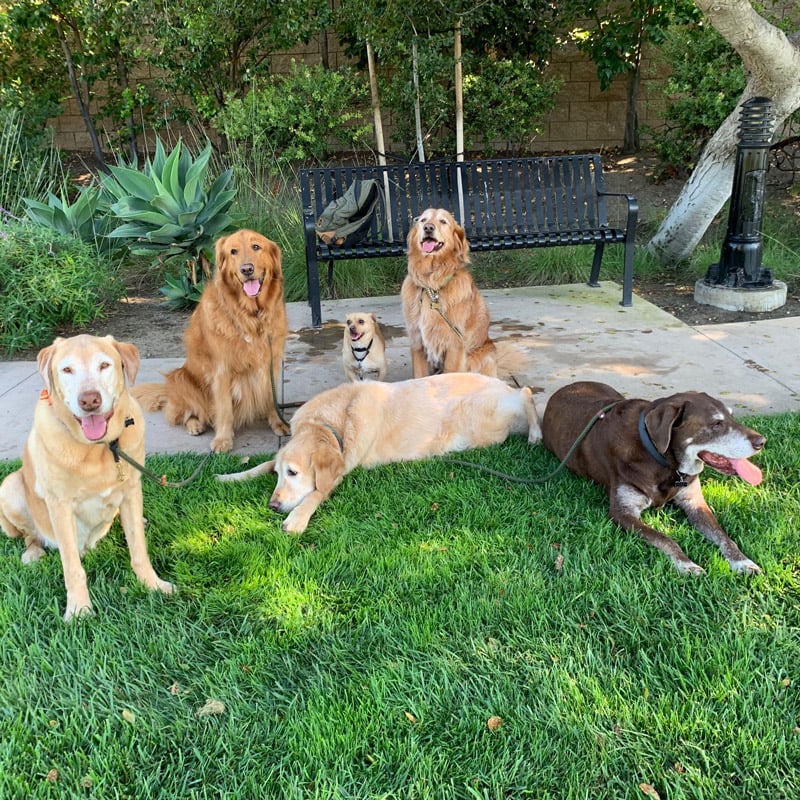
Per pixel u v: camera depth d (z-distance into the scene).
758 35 4.38
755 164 4.32
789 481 2.57
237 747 1.59
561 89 7.51
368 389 2.85
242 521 2.47
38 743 1.59
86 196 5.23
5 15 7.11
